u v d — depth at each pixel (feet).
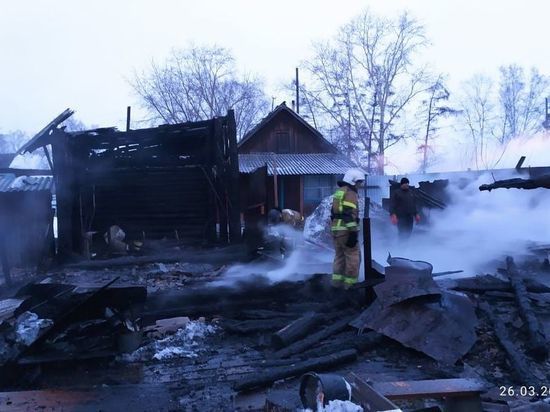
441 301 20.07
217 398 15.90
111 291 20.45
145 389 16.85
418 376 17.04
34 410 15.42
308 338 20.45
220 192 48.93
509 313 21.26
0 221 46.62
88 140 49.37
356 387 12.96
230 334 22.25
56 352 18.95
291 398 14.29
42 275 38.86
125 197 52.31
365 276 24.38
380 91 133.18
